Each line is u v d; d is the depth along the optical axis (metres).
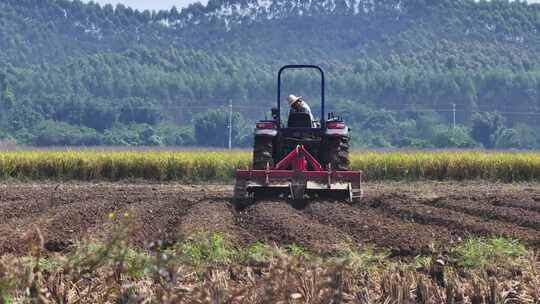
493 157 88.88
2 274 16.33
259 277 24.78
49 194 58.44
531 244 32.94
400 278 22.92
